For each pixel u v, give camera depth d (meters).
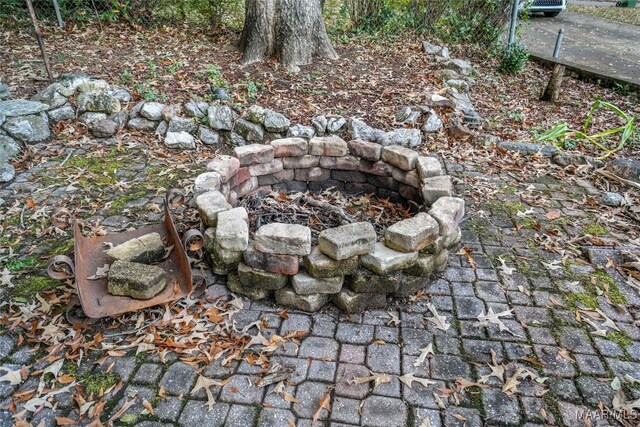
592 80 6.29
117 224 2.99
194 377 1.92
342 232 2.22
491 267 2.65
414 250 2.26
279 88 4.81
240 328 2.18
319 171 3.36
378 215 3.09
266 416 1.75
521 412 1.78
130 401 1.80
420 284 2.41
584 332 2.18
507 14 6.78
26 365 1.96
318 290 2.25
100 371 1.93
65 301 2.30
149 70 4.98
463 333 2.16
